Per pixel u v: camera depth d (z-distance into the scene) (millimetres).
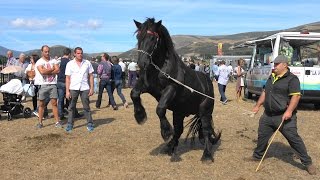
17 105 12766
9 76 17766
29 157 8094
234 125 12195
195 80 7801
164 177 6867
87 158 8031
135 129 11227
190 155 8336
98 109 15789
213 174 7094
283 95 7301
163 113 7000
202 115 8125
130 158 8047
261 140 7738
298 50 17016
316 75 14977
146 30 6840
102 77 15578
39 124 11305
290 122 7277
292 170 7418
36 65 11133
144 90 7172
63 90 12469
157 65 7023
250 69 19625
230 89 29125
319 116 14375
